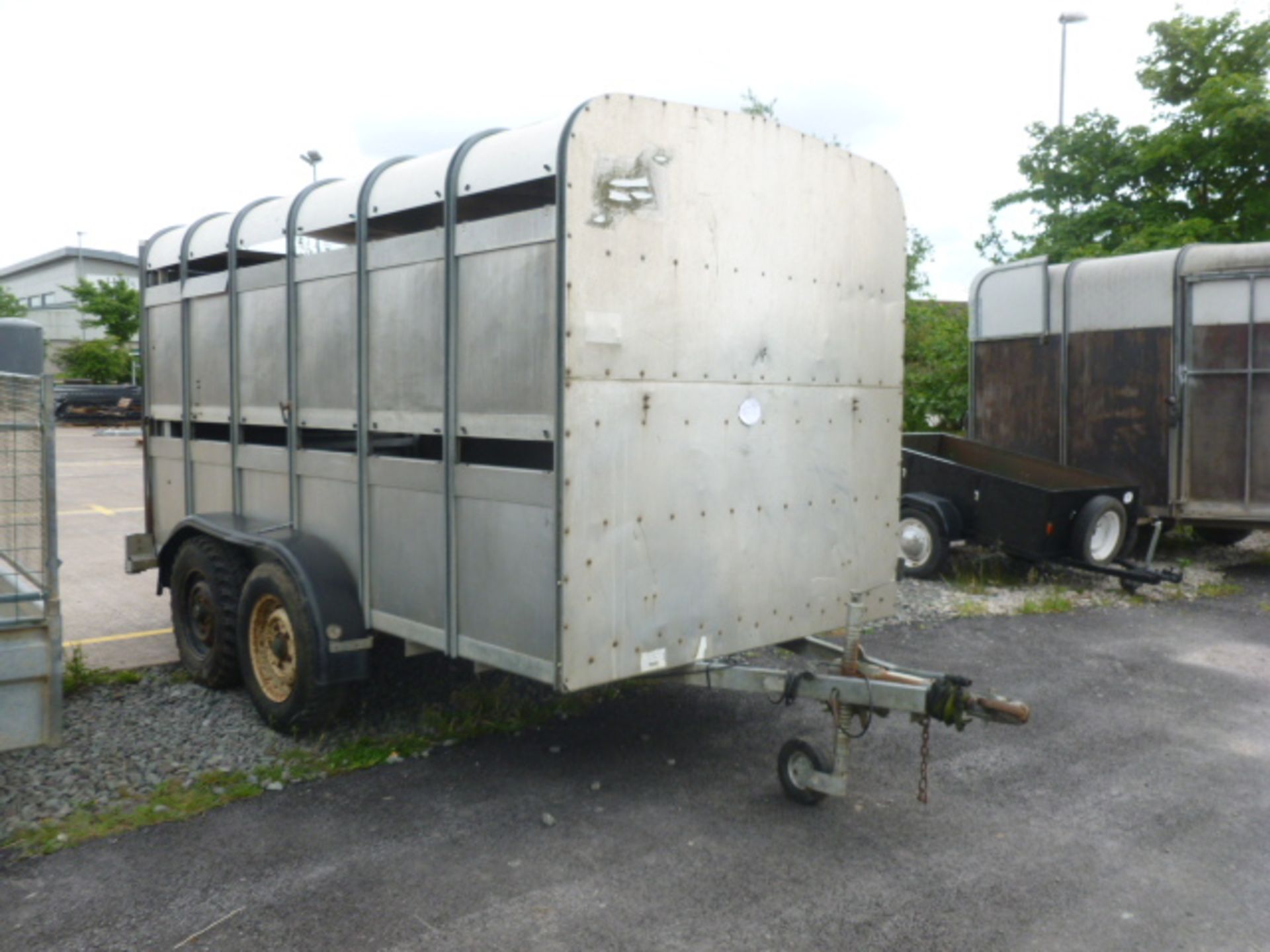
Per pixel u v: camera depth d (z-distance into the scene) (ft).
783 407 15.76
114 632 24.13
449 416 14.58
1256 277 31.91
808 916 11.59
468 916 11.49
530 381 13.30
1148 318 33.81
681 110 13.92
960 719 13.15
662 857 12.94
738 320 14.93
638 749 16.70
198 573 19.85
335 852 13.02
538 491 13.29
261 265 18.58
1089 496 29.91
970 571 32.22
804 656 17.95
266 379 18.62
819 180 16.06
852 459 17.10
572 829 13.73
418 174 15.24
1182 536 39.99
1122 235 54.65
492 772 15.69
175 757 16.06
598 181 12.97
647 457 13.87
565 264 12.69
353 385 16.47
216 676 19.04
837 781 14.01
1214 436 32.78
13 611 12.84
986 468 35.37
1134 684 21.01
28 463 12.75
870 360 17.31
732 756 16.46
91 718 17.88
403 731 17.26
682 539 14.42
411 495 15.39
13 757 15.90
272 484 18.72
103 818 13.89
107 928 11.23
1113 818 14.39
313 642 16.12
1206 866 13.00
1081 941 11.16
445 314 14.49
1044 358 36.94
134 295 135.85
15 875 12.37
